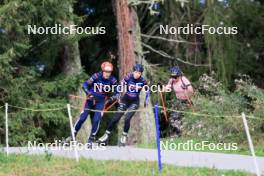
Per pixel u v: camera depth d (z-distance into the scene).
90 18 48.97
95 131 26.92
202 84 35.75
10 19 33.97
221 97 31.69
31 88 37.81
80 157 24.05
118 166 22.25
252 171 21.83
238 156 25.28
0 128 36.16
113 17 48.84
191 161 23.86
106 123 48.53
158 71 42.44
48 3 35.53
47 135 40.69
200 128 30.81
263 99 31.28
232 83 44.38
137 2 39.50
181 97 32.06
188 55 45.12
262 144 28.88
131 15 39.75
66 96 39.22
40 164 22.83
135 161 23.41
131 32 39.59
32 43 38.59
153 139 38.53
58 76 40.53
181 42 44.31
